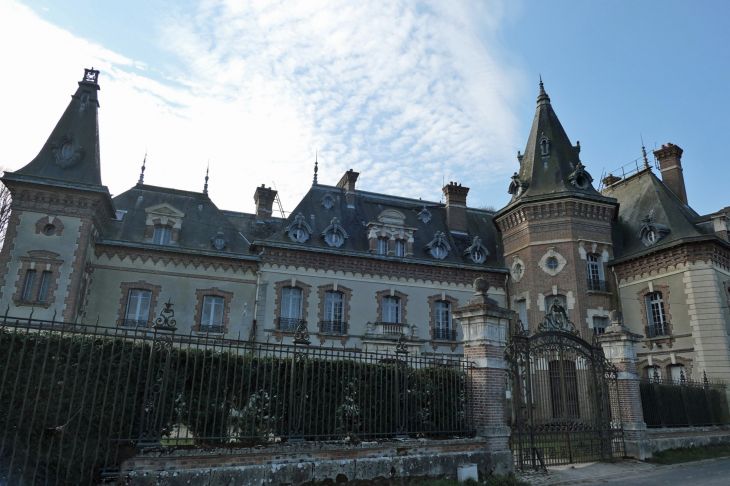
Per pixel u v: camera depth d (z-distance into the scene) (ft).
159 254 76.38
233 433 31.07
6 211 97.19
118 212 80.18
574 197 85.05
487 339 40.16
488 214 109.40
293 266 81.92
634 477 42.27
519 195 92.12
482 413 38.78
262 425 30.89
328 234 86.58
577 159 94.48
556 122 98.58
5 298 63.26
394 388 36.60
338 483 31.45
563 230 85.25
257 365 31.96
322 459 31.30
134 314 73.56
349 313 82.74
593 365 49.26
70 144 72.43
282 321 78.89
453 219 101.91
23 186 66.85
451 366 39.88
